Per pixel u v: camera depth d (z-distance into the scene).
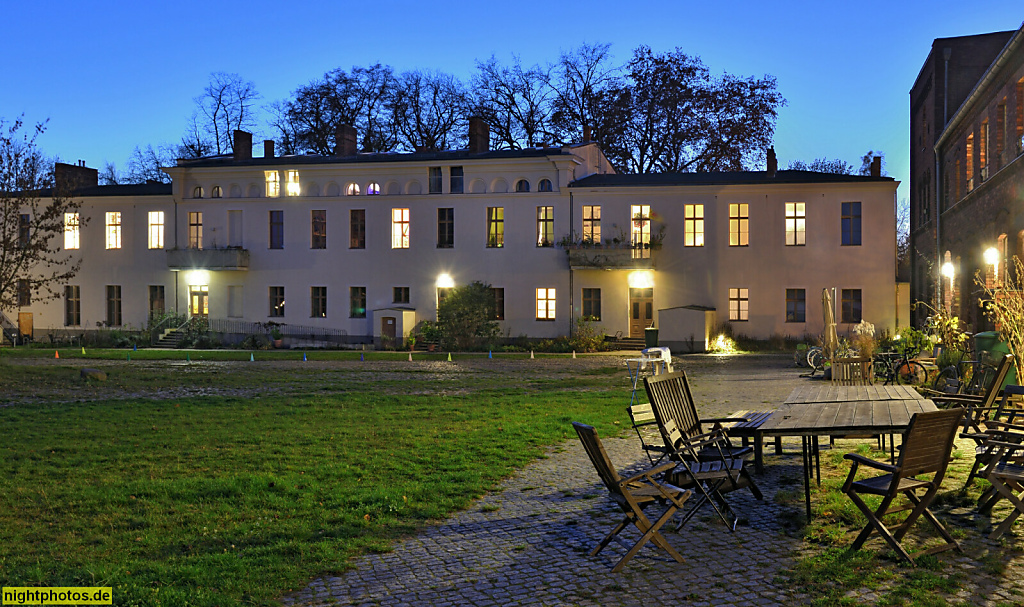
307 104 61.16
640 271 41.25
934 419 6.23
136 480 9.80
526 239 42.78
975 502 7.76
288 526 7.66
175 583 6.16
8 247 24.52
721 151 52.38
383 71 60.97
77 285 48.59
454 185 43.97
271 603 5.77
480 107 59.78
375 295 44.59
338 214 45.00
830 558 6.32
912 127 46.28
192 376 25.50
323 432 13.50
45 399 19.70
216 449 12.03
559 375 25.83
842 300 39.28
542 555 6.81
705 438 8.33
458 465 10.48
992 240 24.41
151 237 47.53
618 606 5.61
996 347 15.31
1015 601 5.36
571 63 57.22
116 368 28.52
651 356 20.72
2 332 48.47
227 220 46.38
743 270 40.31
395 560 6.77
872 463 6.36
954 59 36.78
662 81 52.62
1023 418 9.22
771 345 38.94
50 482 9.85
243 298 46.25
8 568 6.63
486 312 41.84
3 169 24.64
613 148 55.38
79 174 52.94
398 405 17.41
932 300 37.97
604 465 6.53
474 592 5.97
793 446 11.46
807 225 39.56
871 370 16.05
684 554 6.69
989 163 24.97
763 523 7.50
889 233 38.66
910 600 5.42
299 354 37.56
